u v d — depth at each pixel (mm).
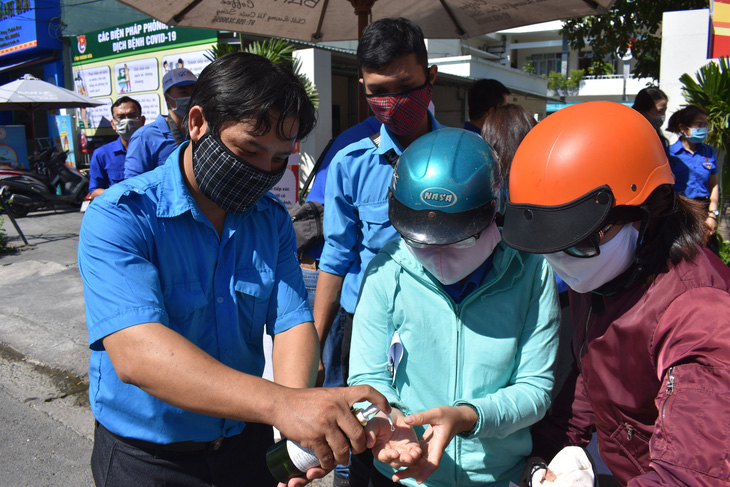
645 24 9102
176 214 1396
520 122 2410
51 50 13828
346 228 2301
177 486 1493
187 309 1421
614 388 1279
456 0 3225
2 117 16156
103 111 12523
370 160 2244
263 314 1579
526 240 1183
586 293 1411
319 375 2453
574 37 9516
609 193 1110
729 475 918
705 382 990
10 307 5359
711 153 4883
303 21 3445
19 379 3943
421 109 2164
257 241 1557
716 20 6820
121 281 1268
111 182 4891
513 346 1547
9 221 9930
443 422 1333
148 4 2945
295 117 1318
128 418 1449
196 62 10070
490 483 1541
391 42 2047
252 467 1634
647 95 4434
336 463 1197
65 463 2984
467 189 1427
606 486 1992
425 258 1489
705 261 1148
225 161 1319
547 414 1725
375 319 1651
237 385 1146
